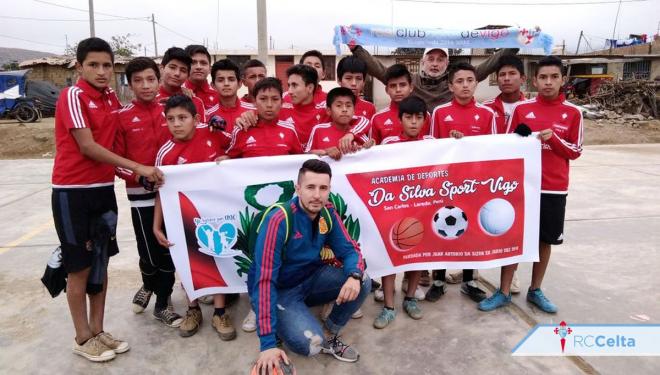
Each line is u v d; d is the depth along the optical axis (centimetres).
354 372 265
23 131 1452
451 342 294
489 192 318
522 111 332
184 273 299
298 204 251
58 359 281
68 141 255
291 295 266
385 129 358
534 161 317
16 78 1672
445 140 313
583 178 827
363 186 309
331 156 301
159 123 304
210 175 294
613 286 375
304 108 377
